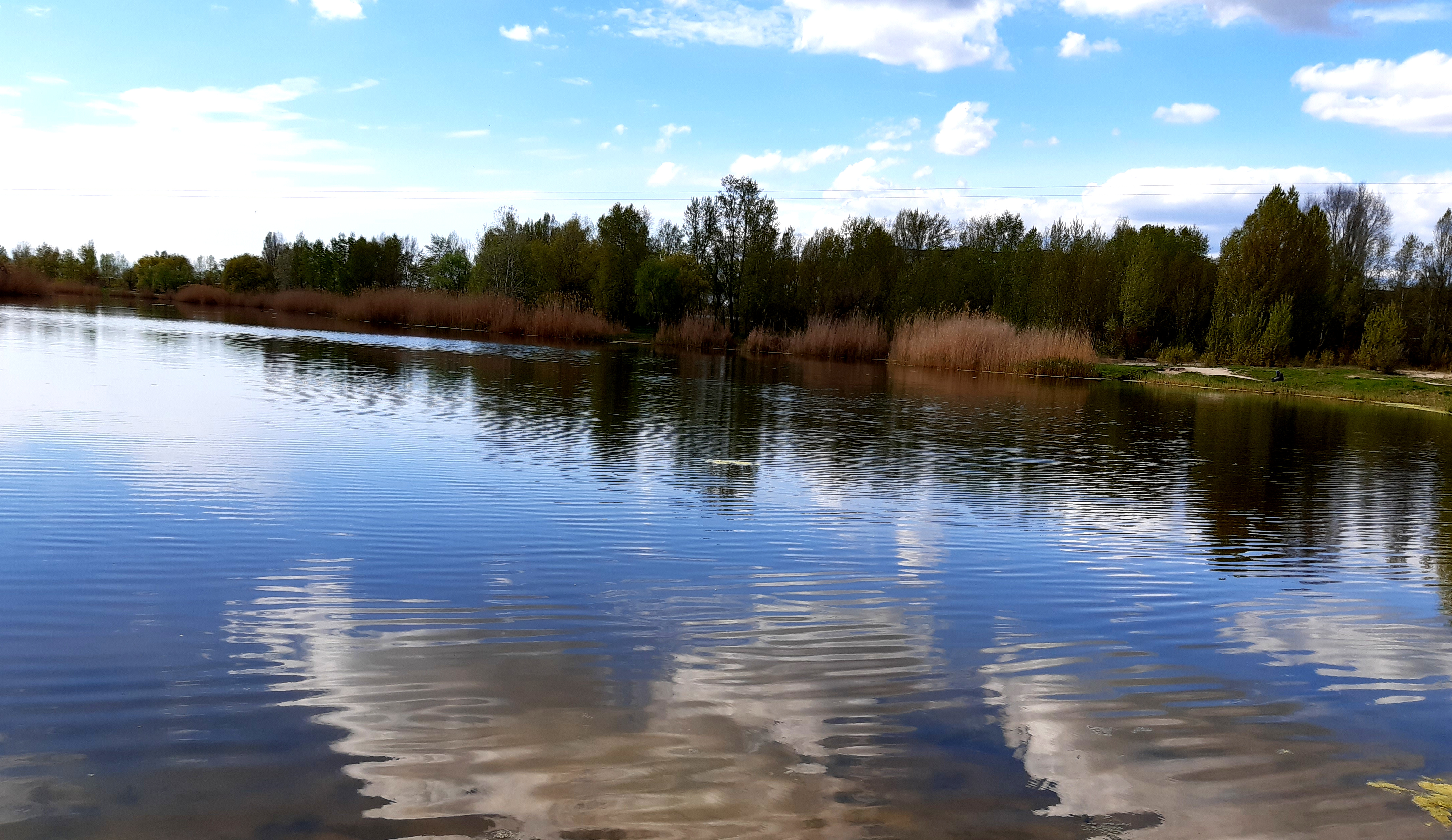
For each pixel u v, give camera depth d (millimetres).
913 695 3475
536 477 7637
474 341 30781
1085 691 3586
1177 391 25672
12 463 6805
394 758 2797
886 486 8250
